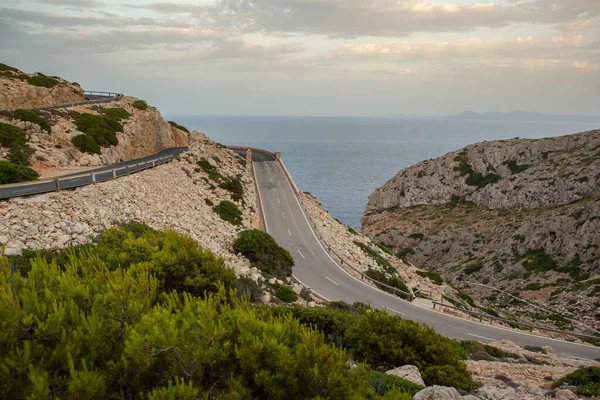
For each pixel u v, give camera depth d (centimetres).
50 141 3459
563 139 9388
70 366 560
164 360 679
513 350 2155
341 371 709
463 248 7794
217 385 690
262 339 739
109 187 2577
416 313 2975
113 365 627
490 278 6272
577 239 5819
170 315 753
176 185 3719
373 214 11038
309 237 4359
